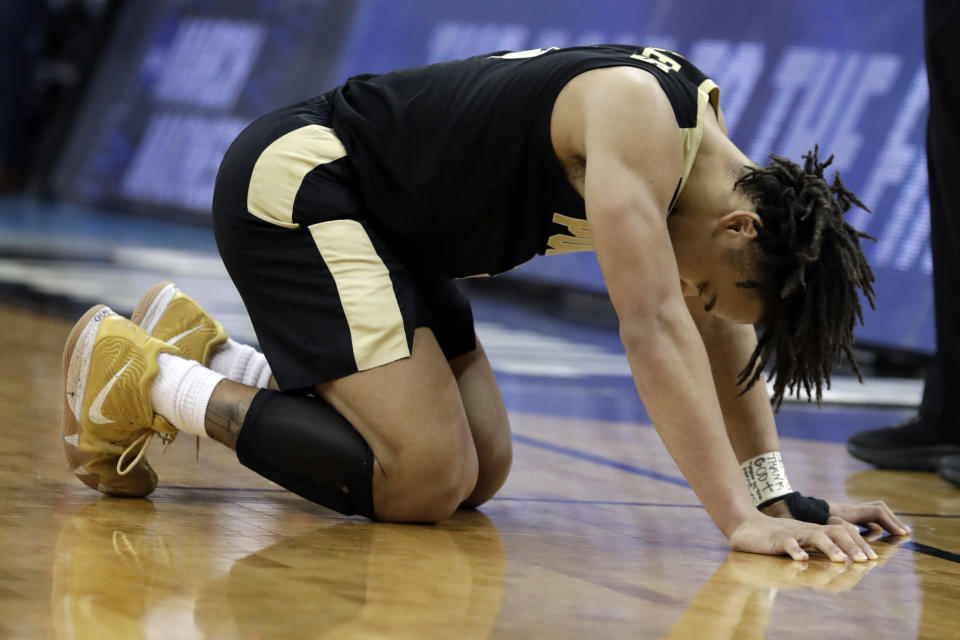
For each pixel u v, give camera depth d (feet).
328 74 89.25
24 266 60.49
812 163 15.51
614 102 14.71
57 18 119.34
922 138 51.62
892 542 17.16
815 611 12.54
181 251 77.41
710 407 14.84
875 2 55.52
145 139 106.93
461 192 16.11
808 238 15.06
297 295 16.34
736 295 15.48
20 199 113.50
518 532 16.34
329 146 16.74
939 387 25.80
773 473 17.34
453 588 12.46
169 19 108.99
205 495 17.42
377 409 15.97
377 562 13.55
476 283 74.08
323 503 16.34
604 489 20.85
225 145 97.09
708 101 15.70
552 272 68.08
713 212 15.20
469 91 16.26
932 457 25.55
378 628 10.68
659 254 14.43
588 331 56.85
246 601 11.30
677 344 14.58
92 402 16.24
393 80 17.26
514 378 38.37
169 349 16.67
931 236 26.14
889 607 13.01
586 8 70.08
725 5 62.44
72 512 15.33
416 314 16.51
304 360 16.22
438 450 15.97
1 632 9.90
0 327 38.88
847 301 15.24
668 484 21.90
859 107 54.60
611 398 35.17
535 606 11.96
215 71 101.04
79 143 114.83
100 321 16.47
